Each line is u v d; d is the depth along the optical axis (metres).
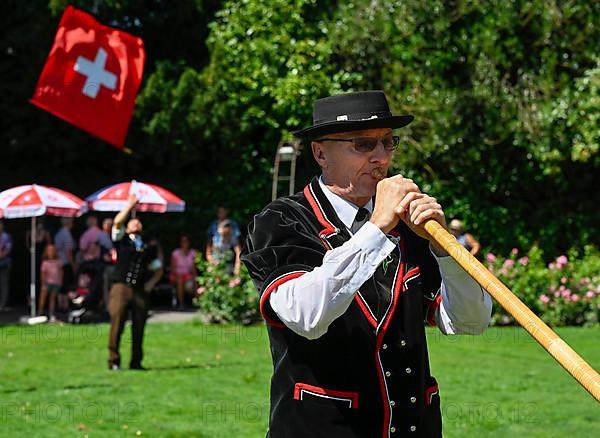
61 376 10.39
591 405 8.83
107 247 16.59
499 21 17.88
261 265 3.24
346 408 3.20
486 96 17.95
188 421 8.06
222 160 19.91
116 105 12.12
